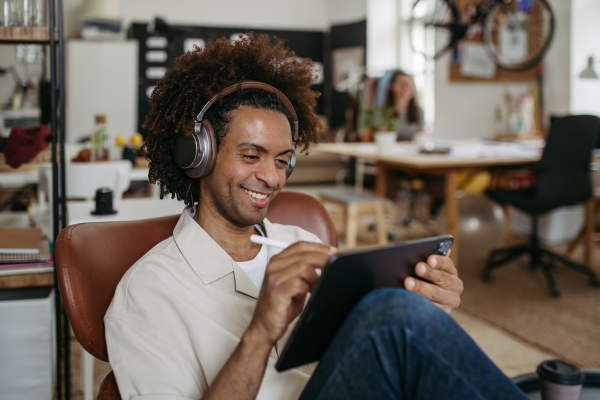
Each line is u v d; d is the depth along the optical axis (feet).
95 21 20.30
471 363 2.20
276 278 2.21
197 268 2.78
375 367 2.22
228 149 2.82
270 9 26.23
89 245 3.00
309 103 3.44
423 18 15.33
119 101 20.39
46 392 4.65
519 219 14.07
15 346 4.54
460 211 12.07
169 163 3.10
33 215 6.84
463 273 10.96
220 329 2.64
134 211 5.85
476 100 18.54
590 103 15.71
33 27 4.44
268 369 2.78
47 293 4.77
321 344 2.38
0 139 5.79
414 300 2.28
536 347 7.36
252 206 2.88
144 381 2.45
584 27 15.56
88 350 2.82
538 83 16.72
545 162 9.86
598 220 13.88
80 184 7.13
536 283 10.25
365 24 23.75
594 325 8.06
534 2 16.52
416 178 13.98
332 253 2.26
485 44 17.62
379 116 11.96
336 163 24.47
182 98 2.87
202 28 25.40
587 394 3.34
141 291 2.67
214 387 2.26
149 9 24.70
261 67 3.07
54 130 4.55
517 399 2.22
